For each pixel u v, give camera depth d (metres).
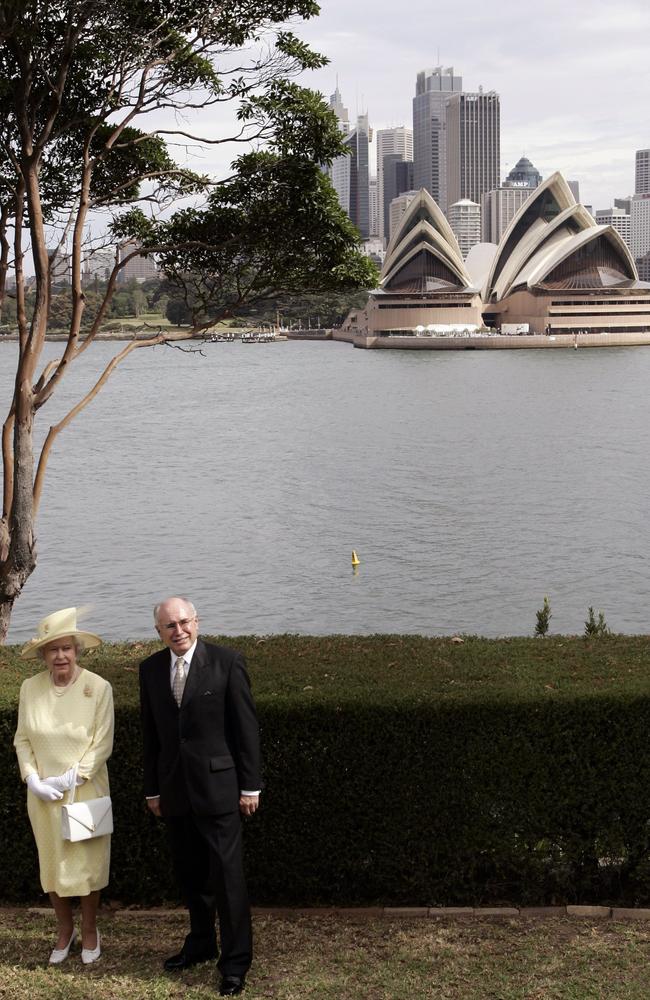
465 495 42.78
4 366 170.25
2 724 6.28
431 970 5.43
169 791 5.40
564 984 5.21
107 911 6.41
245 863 6.31
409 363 154.00
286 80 11.30
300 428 71.62
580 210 181.75
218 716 5.39
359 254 12.21
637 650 7.09
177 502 42.47
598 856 6.21
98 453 59.78
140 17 10.26
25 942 5.94
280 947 5.78
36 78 10.68
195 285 12.58
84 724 5.60
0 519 10.27
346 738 6.14
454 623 25.17
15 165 10.54
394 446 60.16
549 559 31.14
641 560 30.73
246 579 29.53
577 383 110.69
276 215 11.86
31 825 6.02
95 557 32.53
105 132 11.98
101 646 7.65
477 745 6.11
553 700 6.07
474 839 6.19
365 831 6.22
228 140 11.58
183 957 5.57
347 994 5.21
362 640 7.52
